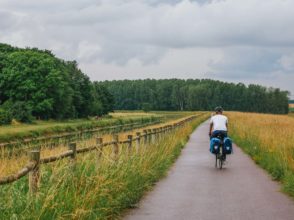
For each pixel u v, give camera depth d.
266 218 9.07
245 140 28.61
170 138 26.53
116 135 13.73
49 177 8.98
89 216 7.86
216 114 18.73
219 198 11.26
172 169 17.38
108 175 10.06
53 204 7.24
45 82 87.69
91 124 59.81
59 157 8.86
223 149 17.52
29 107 80.44
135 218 8.99
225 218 9.05
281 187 12.79
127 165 11.88
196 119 75.38
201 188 12.81
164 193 11.95
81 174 9.60
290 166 14.41
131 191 10.62
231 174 15.93
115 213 9.18
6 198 6.99
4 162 11.73
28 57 88.56
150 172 13.70
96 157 11.16
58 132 51.78
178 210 9.80
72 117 104.50
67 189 7.94
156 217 9.10
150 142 20.95
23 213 6.67
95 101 122.38
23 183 8.65
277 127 30.73
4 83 86.38
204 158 21.81
